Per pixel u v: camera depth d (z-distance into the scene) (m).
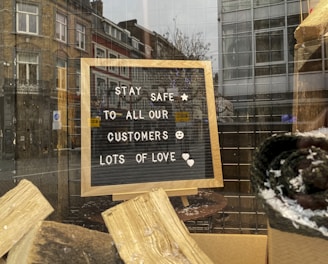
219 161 0.87
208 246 0.69
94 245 0.56
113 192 0.80
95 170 0.81
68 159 0.97
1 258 0.55
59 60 1.06
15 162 1.06
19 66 1.11
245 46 1.06
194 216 0.82
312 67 0.73
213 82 0.99
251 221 0.88
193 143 0.86
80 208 0.86
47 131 1.13
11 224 0.58
